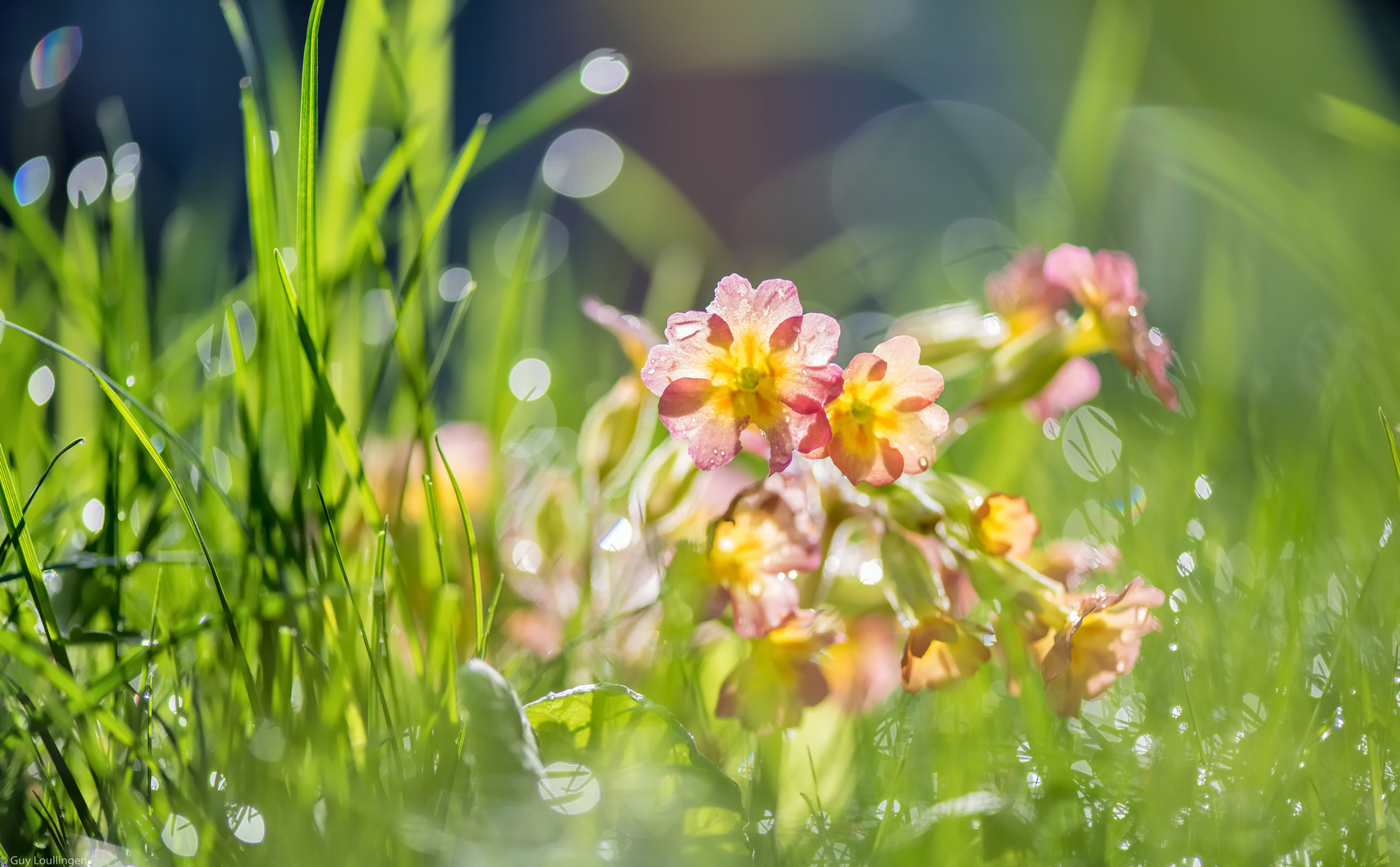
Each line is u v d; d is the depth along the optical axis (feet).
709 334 1.78
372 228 1.93
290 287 1.81
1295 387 2.28
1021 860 1.76
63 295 2.06
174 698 1.78
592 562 1.98
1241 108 3.48
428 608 1.91
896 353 1.80
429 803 1.74
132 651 1.82
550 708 1.79
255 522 1.85
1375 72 3.59
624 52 6.41
